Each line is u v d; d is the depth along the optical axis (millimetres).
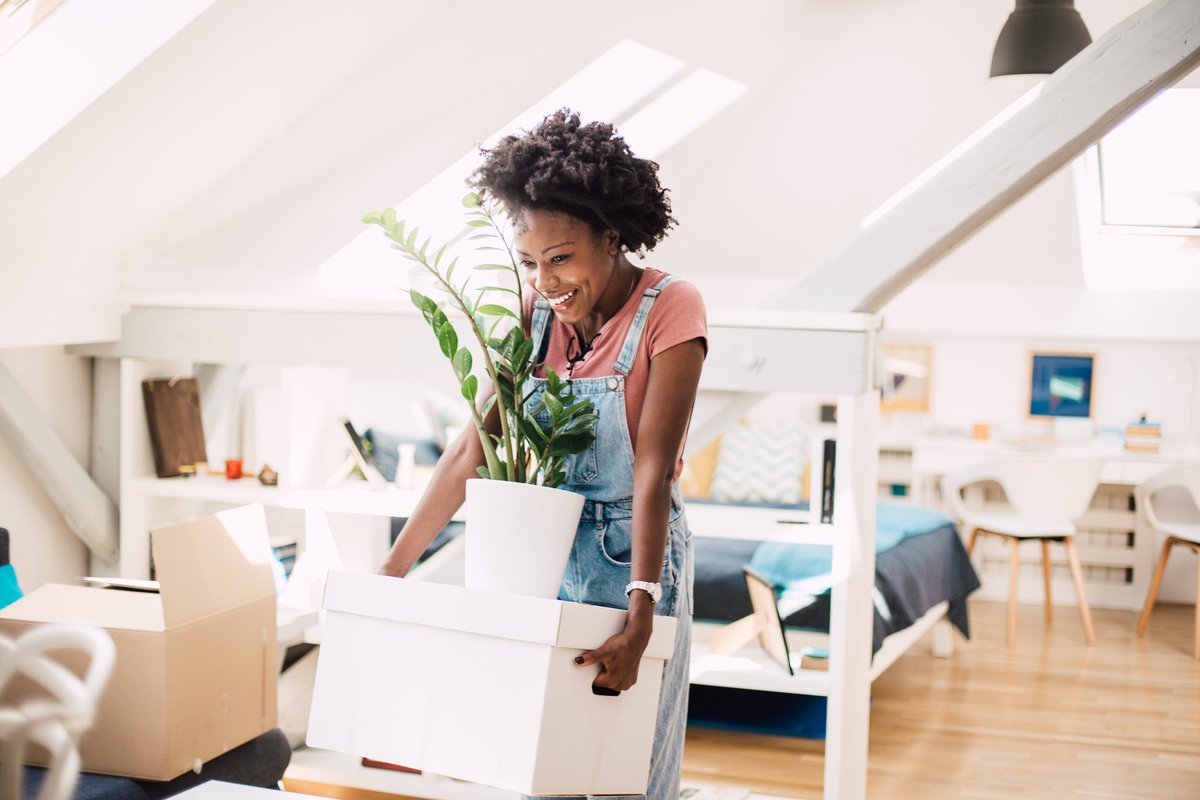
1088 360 5695
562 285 1602
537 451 1638
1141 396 5680
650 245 1678
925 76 4121
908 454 5695
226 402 3668
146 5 2258
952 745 3666
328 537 3223
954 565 4473
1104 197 5148
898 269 2750
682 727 1778
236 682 2240
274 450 3803
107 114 2359
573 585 1719
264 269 3578
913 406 5863
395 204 3564
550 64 3229
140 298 3146
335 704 1567
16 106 2346
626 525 1682
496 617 1463
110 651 1281
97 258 3047
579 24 3104
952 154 4492
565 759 1479
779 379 2758
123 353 3209
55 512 3291
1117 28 2588
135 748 2066
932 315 5598
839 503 2803
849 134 4453
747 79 3986
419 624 1514
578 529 1705
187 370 3533
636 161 1608
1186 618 5344
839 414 2787
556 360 1724
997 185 2672
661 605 1683
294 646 3408
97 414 3357
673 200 4840
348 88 2779
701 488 5098
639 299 1651
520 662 1454
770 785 3254
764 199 4875
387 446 3838
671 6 3256
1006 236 5203
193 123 2564
